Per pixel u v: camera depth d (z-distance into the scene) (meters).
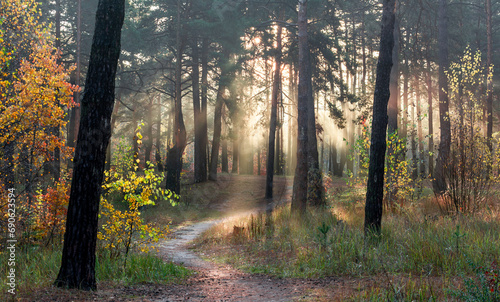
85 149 6.69
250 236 13.12
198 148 34.62
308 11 24.39
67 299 5.85
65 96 11.30
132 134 43.53
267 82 32.34
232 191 32.28
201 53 34.59
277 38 26.88
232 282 7.84
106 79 6.83
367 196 9.87
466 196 11.38
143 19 32.16
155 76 39.12
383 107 9.94
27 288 6.32
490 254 7.30
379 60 10.02
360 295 5.77
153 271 8.22
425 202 14.23
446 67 18.31
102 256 8.84
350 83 47.28
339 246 8.95
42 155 11.05
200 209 26.66
